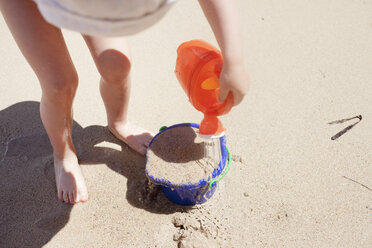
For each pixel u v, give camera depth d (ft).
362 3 9.09
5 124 6.82
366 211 5.65
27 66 7.81
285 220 5.57
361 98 7.14
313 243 5.34
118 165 6.32
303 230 5.47
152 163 5.41
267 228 5.50
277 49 8.09
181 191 5.35
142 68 7.82
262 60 7.87
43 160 6.35
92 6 2.58
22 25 4.49
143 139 6.44
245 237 5.42
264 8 9.03
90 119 6.98
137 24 2.81
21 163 6.31
